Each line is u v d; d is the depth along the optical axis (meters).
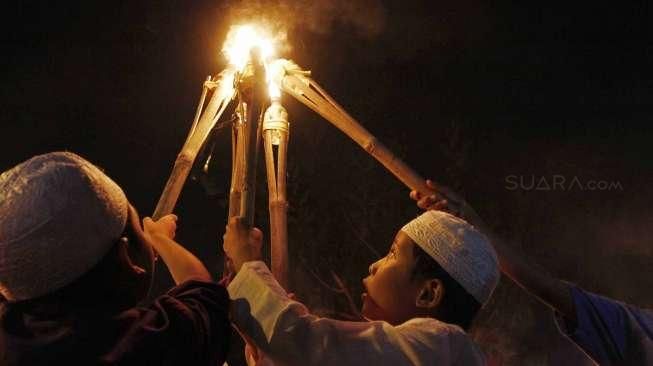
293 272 4.75
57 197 1.12
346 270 4.70
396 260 1.54
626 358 1.73
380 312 1.55
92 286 1.17
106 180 1.20
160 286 5.18
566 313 1.76
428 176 5.43
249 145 1.51
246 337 1.46
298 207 4.71
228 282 1.54
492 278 1.52
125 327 1.16
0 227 1.11
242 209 1.47
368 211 4.75
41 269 1.12
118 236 1.19
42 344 1.12
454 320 1.50
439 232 1.51
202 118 1.71
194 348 1.18
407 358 1.34
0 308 1.18
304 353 1.33
